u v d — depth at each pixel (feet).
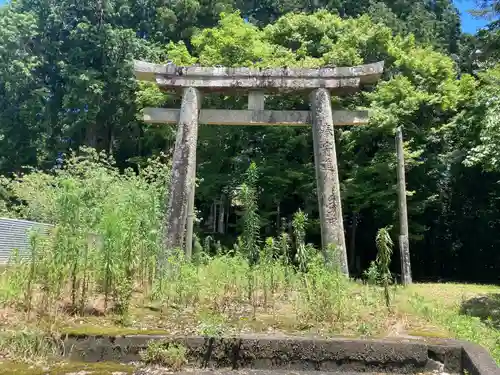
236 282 20.25
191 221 32.94
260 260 21.22
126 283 16.06
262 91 35.06
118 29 88.84
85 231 16.57
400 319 17.63
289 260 24.89
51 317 14.48
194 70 34.60
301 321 16.31
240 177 59.36
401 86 59.57
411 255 77.87
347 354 13.23
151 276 19.77
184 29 89.15
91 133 89.66
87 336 12.95
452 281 70.23
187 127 33.76
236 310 17.80
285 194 65.46
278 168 61.52
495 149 34.65
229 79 34.37
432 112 64.69
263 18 99.09
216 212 76.69
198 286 18.37
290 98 57.62
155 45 89.81
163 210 31.76
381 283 23.99
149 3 98.17
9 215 53.83
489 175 69.46
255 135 64.75
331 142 33.35
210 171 64.80
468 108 61.11
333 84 34.01
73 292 15.52
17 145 92.73
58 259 15.01
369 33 64.08
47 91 93.61
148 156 76.59
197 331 13.78
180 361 12.62
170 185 32.78
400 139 48.83
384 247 19.56
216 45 59.93
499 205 73.36
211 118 35.09
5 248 28.09
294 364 13.15
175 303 17.84
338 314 16.51
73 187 16.16
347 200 63.67
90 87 81.76
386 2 93.76
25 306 15.21
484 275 78.07
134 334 13.08
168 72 34.68
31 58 94.27
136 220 18.65
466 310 30.89
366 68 33.68
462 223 76.13
